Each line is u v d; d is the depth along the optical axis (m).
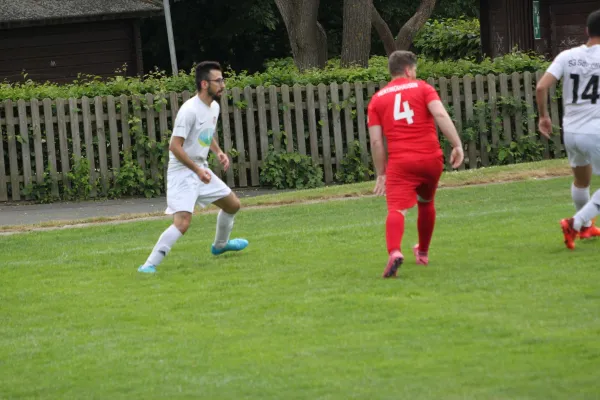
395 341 16.91
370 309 19.20
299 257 25.38
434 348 16.36
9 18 71.12
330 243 27.28
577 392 13.73
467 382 14.48
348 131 46.34
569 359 15.28
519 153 47.44
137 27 76.06
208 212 36.38
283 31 116.94
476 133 47.34
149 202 43.19
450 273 21.95
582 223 23.16
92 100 44.66
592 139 22.69
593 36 22.66
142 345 17.73
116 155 44.94
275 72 46.56
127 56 76.31
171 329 18.73
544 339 16.39
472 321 17.81
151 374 15.94
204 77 23.92
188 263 25.47
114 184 44.91
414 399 13.86
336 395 14.27
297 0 60.47
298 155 45.81
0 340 18.69
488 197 35.34
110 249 28.92
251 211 36.00
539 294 19.45
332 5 113.19
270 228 31.38
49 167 44.44
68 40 74.81
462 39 77.19
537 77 47.56
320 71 48.19
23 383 15.91
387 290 20.69
